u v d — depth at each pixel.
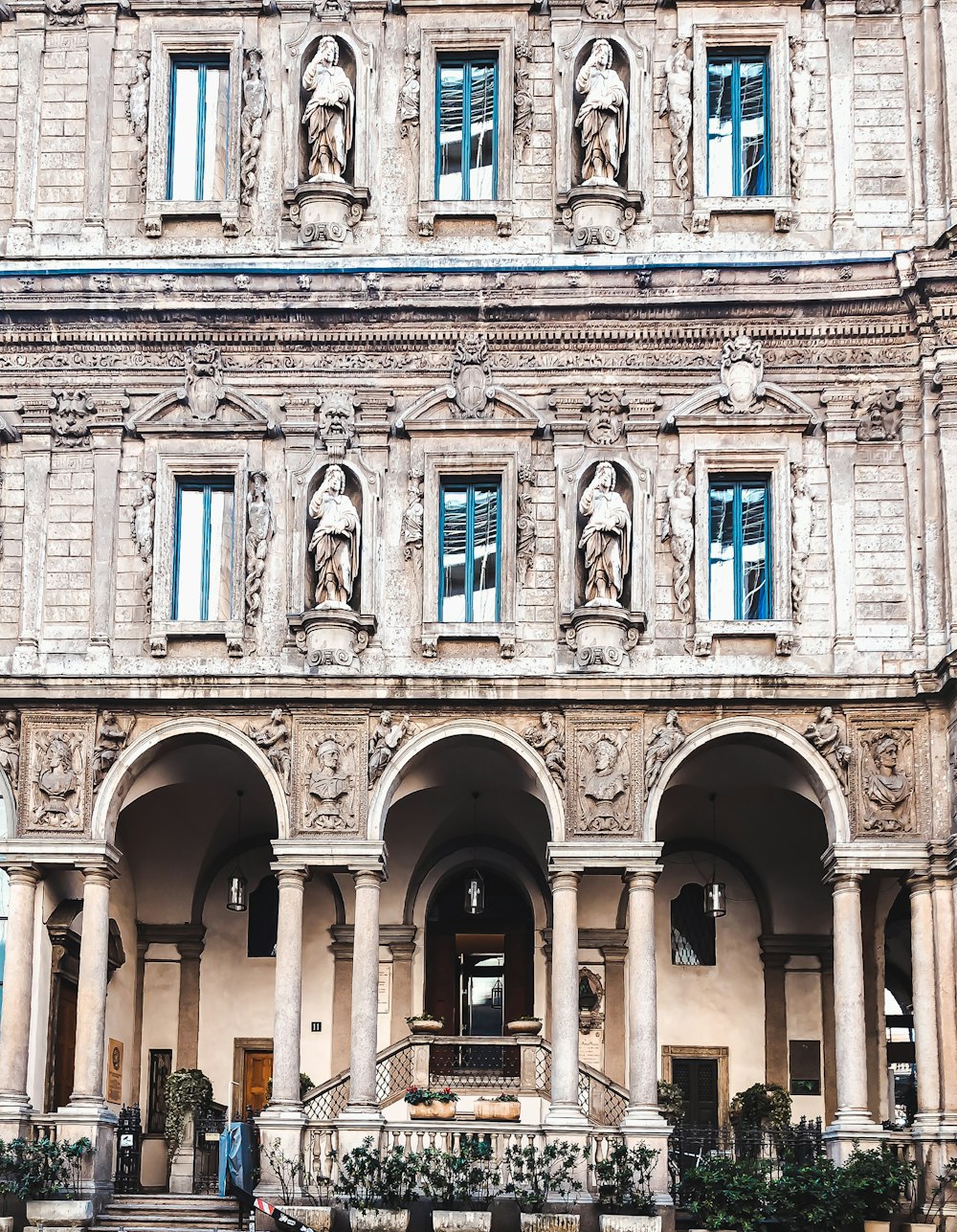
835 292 37.84
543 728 36.88
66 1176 35.00
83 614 37.59
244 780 39.72
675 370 38.03
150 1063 41.19
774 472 37.75
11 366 38.50
